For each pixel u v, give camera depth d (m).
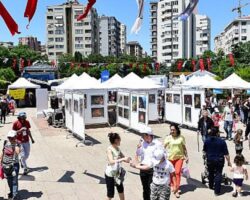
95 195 8.98
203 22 139.88
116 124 23.12
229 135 16.89
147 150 7.22
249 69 43.12
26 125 10.88
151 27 140.50
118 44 184.50
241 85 26.11
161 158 6.52
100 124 22.80
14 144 8.37
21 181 10.25
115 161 7.07
